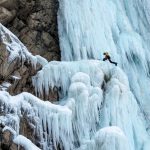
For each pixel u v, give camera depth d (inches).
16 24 840.3
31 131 624.4
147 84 910.4
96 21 903.1
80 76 734.5
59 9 900.6
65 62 767.7
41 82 727.7
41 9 875.4
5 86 647.1
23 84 695.7
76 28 879.1
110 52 888.9
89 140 676.1
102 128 657.6
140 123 780.0
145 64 925.8
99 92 725.3
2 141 557.3
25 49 709.9
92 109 709.9
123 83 770.8
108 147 619.8
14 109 596.7
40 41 859.4
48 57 861.2
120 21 958.4
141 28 1002.7
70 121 658.2
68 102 693.9
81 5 900.6
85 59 860.0
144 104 874.1
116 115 722.8
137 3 1018.7
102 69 774.5
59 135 652.1
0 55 650.8
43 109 643.5
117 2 984.9
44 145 634.8
